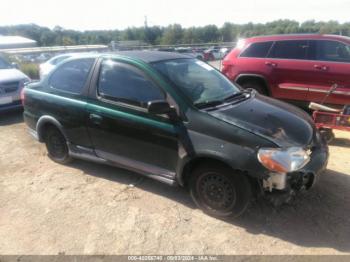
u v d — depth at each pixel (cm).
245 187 300
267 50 694
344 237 297
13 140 594
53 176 438
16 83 754
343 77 610
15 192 398
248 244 292
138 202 365
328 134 509
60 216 344
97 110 387
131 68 369
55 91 440
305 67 648
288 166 283
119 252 288
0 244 303
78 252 290
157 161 354
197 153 311
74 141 431
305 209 340
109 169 452
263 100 389
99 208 356
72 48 3506
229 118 313
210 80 395
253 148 290
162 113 321
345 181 396
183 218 332
